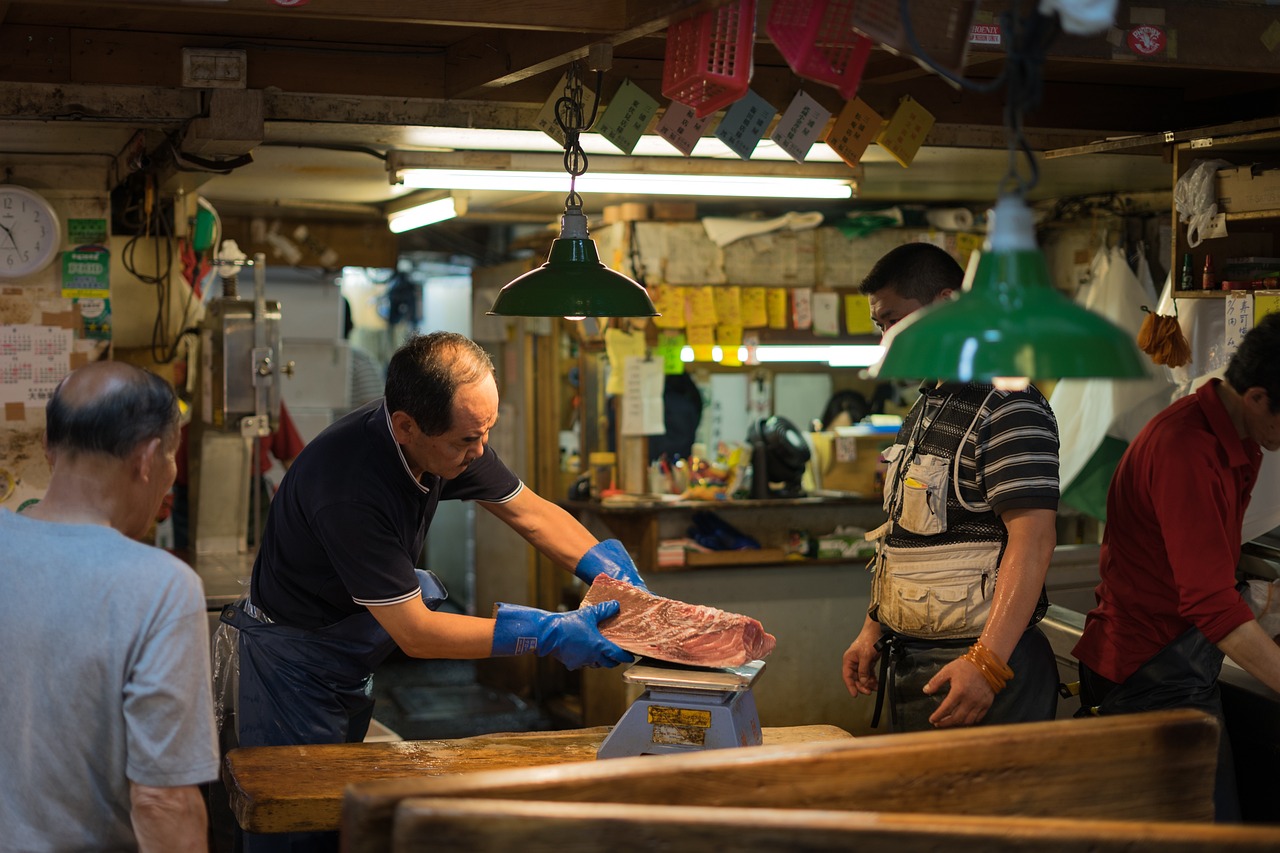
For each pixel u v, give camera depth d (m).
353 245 6.66
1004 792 1.90
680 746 2.49
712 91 2.72
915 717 2.98
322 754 2.78
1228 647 2.72
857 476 5.94
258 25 3.43
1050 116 4.17
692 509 5.52
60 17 3.36
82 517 1.96
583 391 6.18
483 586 7.29
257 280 4.88
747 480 5.85
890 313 2.98
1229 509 2.83
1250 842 1.55
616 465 5.82
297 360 8.10
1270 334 2.71
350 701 3.07
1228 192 3.60
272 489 7.16
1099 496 5.05
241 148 3.73
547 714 6.55
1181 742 1.98
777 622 5.63
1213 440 2.81
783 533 5.77
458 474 2.91
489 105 3.86
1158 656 2.93
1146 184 5.45
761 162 4.64
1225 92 4.24
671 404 5.98
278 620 3.03
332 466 2.79
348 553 2.72
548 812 1.56
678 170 4.55
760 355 5.71
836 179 4.71
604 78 3.78
